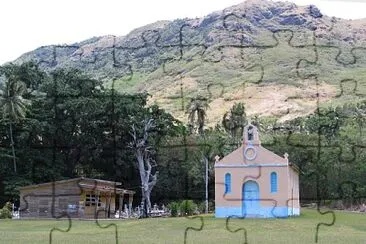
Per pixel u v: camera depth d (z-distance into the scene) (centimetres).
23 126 5975
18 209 5072
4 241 2280
